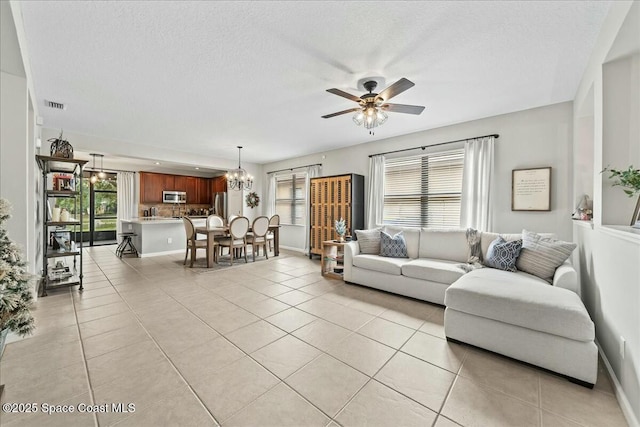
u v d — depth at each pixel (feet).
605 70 6.65
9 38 6.04
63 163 11.71
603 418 4.87
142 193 25.68
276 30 6.70
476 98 10.69
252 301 10.67
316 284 13.08
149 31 6.74
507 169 12.37
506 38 6.94
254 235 18.66
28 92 8.24
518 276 8.73
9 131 7.73
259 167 26.66
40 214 12.57
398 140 16.37
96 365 6.33
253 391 5.49
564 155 11.03
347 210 17.61
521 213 12.01
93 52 7.63
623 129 6.54
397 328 8.38
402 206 16.22
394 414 4.93
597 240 7.15
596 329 7.25
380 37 6.93
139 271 15.43
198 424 4.67
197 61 8.10
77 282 11.79
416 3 5.77
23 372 6.05
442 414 4.94
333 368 6.29
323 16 6.19
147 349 7.05
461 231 12.03
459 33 6.75
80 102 11.12
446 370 6.26
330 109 11.97
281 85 9.62
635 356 4.72
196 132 15.66
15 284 4.42
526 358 6.41
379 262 11.86
